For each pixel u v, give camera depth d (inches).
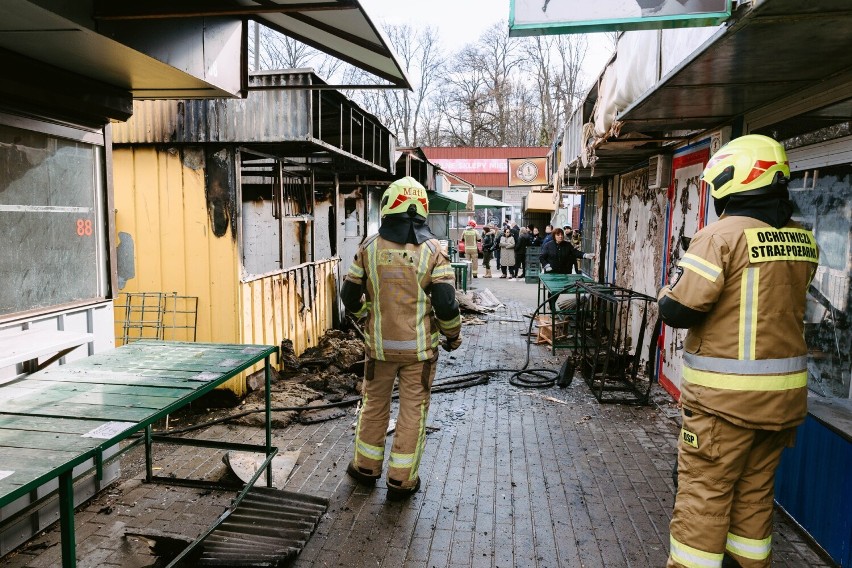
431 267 148.9
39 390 109.0
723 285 99.1
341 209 403.9
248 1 119.0
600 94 210.8
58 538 133.0
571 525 139.8
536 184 591.8
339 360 275.9
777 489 146.6
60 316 146.6
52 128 142.3
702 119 180.4
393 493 150.5
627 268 332.2
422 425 151.8
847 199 132.3
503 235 761.6
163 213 228.5
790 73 124.9
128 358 134.7
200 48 142.5
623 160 290.7
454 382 261.3
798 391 99.5
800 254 101.3
